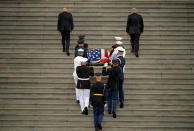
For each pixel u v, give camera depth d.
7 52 34.47
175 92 31.81
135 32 33.25
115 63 28.66
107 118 29.64
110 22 37.25
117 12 37.81
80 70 28.95
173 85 32.25
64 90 31.70
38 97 31.28
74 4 38.28
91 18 37.44
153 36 36.00
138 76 32.56
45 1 38.25
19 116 30.34
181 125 30.02
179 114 30.52
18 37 35.88
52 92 31.55
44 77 32.50
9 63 33.66
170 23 37.03
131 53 34.31
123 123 29.70
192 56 34.50
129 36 36.16
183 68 33.28
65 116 30.08
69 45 35.28
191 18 37.28
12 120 30.09
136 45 33.62
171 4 38.00
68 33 33.78
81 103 29.31
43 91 31.69
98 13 37.69
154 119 30.12
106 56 31.22
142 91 31.73
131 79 32.31
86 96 29.33
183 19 37.25
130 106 30.69
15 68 33.34
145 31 36.22
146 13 37.59
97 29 36.62
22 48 34.97
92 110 30.08
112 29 36.59
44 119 30.11
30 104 31.03
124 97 31.16
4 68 33.38
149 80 32.38
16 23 36.88
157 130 29.61
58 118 30.06
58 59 33.81
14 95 31.58
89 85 29.19
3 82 32.22
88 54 31.22
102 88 27.62
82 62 29.02
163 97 31.41
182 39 35.66
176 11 37.59
